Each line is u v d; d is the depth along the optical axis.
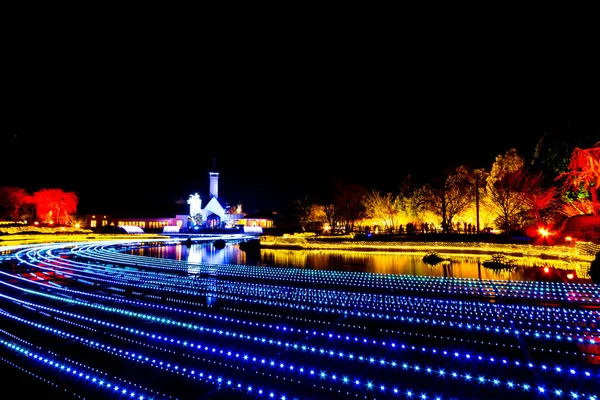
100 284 13.09
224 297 10.62
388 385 5.07
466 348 6.43
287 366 5.71
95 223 76.75
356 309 9.09
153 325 7.88
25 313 8.91
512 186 33.28
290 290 11.58
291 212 69.62
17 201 58.44
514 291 10.88
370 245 28.91
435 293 10.97
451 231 40.50
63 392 4.98
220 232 71.06
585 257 18.17
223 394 4.89
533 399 4.65
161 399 4.77
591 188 25.38
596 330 7.23
